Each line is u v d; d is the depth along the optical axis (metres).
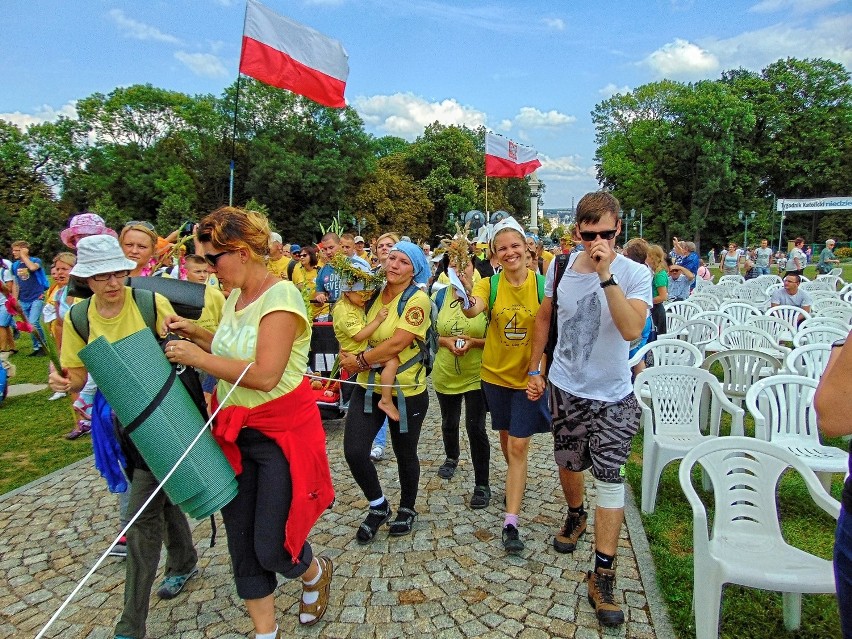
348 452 3.28
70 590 2.97
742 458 2.61
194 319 2.59
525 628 2.60
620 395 2.75
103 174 43.00
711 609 2.29
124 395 2.06
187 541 2.91
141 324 2.46
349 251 6.07
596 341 2.75
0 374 6.55
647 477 3.74
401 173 49.84
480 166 52.34
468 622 2.65
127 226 3.31
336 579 3.01
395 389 3.27
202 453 2.12
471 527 3.55
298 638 2.56
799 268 17.17
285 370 2.23
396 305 3.28
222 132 43.03
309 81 6.79
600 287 2.72
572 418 2.85
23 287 9.45
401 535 3.44
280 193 38.75
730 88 49.75
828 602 2.79
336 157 40.81
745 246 40.25
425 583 2.96
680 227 46.88
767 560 2.38
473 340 3.78
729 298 10.15
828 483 3.62
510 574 3.03
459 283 3.38
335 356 5.26
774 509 2.54
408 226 45.31
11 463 4.86
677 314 8.01
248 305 2.24
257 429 2.25
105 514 3.83
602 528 2.71
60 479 4.43
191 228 4.20
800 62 49.66
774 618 2.68
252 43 6.40
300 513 2.25
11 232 28.52
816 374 4.57
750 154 45.97
